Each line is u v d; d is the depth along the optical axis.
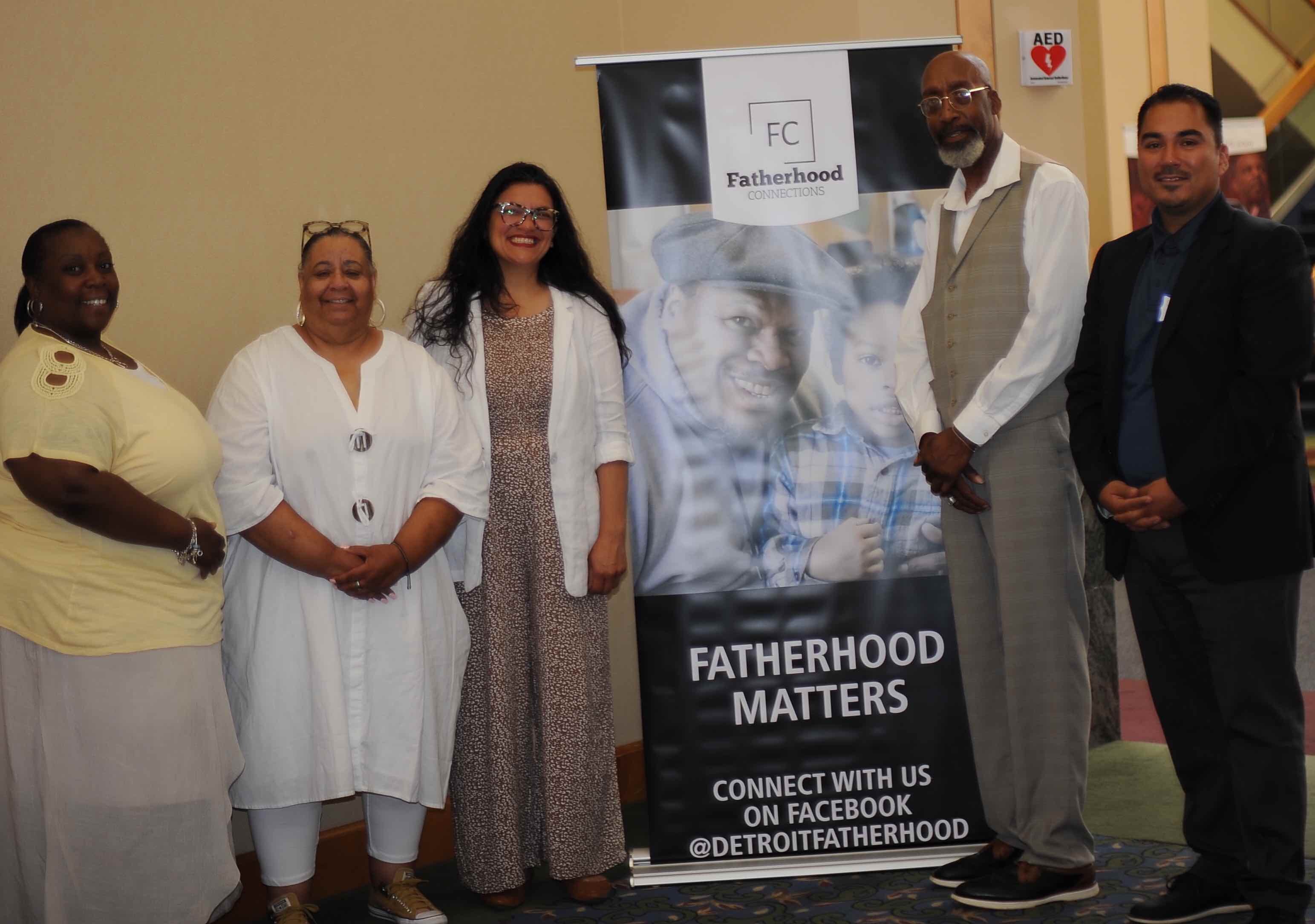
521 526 3.09
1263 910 2.49
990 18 4.26
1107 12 5.12
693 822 3.17
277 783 2.79
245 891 3.20
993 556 2.95
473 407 3.07
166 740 2.46
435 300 3.16
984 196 2.90
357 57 3.58
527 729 3.14
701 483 3.15
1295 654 2.53
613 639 4.14
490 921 3.02
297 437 2.81
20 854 2.46
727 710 3.16
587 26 4.12
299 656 2.81
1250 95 7.25
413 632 2.87
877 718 3.16
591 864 3.09
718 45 4.27
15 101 2.96
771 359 3.14
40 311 2.49
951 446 2.86
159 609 2.47
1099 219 5.04
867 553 3.15
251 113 3.36
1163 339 2.56
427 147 3.73
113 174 3.11
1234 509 2.48
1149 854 3.13
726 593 3.16
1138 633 2.76
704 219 3.13
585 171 4.12
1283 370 2.43
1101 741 4.27
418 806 3.07
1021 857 2.94
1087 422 2.74
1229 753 2.56
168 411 2.54
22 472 2.33
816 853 3.18
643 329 3.15
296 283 3.46
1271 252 2.46
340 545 2.81
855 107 3.12
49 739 2.40
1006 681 2.90
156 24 3.19
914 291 3.07
